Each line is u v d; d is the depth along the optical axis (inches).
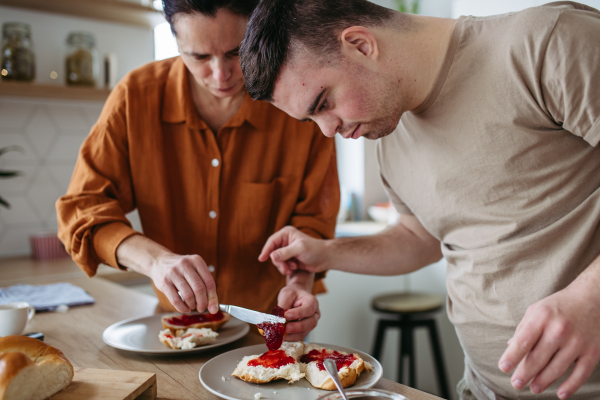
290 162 54.6
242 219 53.4
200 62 44.3
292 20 31.8
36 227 95.5
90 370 32.8
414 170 40.9
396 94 34.6
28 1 85.7
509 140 34.4
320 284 62.6
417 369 123.1
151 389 31.7
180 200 53.3
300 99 32.9
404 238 48.0
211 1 39.7
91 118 100.0
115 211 46.5
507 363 26.5
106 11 91.9
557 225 33.9
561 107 31.6
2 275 76.4
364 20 33.5
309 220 54.0
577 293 27.4
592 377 35.0
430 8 133.0
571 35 30.5
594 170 33.7
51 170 96.1
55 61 94.8
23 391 27.4
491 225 37.0
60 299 56.4
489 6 93.0
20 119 92.1
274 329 36.5
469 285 39.1
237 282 54.5
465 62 35.0
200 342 41.0
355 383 32.2
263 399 30.4
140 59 104.9
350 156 139.9
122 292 61.9
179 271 38.5
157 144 51.1
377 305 105.5
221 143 52.5
